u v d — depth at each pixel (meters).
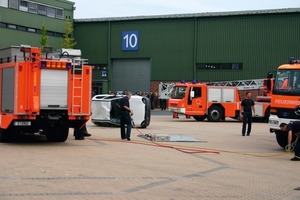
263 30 47.69
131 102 23.06
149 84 52.19
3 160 11.02
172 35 50.88
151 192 8.08
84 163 10.99
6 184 8.28
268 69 47.56
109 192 7.92
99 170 10.11
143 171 10.23
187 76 50.31
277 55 47.28
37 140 16.03
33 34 50.31
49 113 14.12
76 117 14.42
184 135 19.59
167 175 9.85
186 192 8.19
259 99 31.69
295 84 14.15
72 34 54.34
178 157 12.74
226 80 49.00
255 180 9.64
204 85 31.02
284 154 14.05
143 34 52.03
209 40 49.53
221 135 20.19
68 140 16.30
